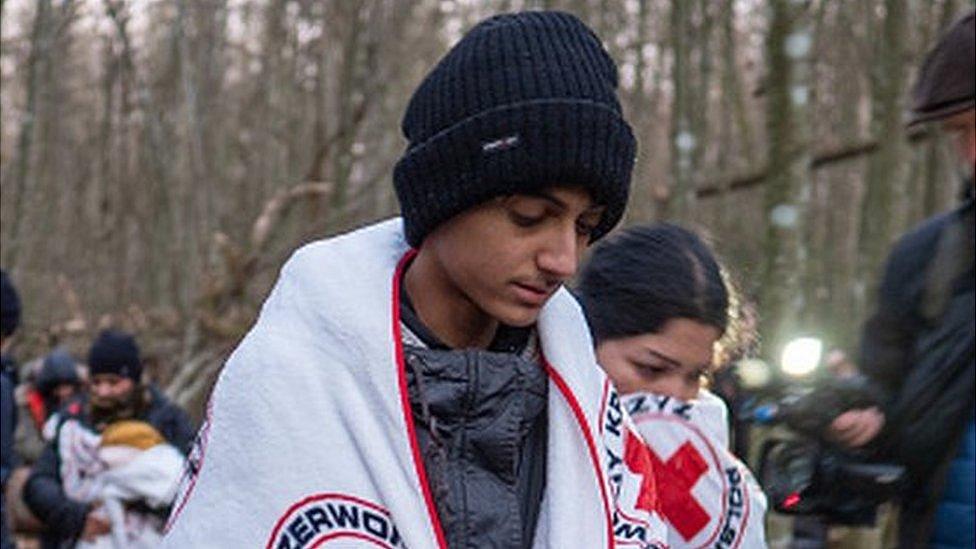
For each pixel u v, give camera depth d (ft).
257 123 75.00
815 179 65.92
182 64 54.44
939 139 35.32
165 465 20.29
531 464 6.38
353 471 6.05
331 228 45.27
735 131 62.54
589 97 6.00
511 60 5.98
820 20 48.98
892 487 10.36
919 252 10.97
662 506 9.04
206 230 52.65
